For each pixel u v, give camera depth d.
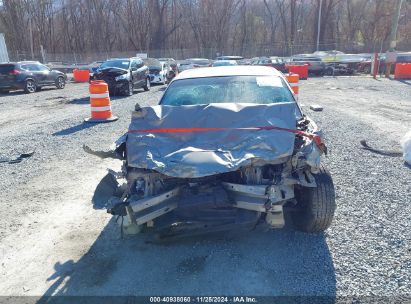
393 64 28.02
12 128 9.98
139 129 3.63
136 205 3.09
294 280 2.97
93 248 3.59
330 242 3.54
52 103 15.09
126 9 56.94
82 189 5.19
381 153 6.56
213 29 57.72
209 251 3.45
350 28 57.25
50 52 58.12
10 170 6.18
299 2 57.91
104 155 3.52
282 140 3.30
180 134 3.49
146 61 23.61
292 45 52.22
